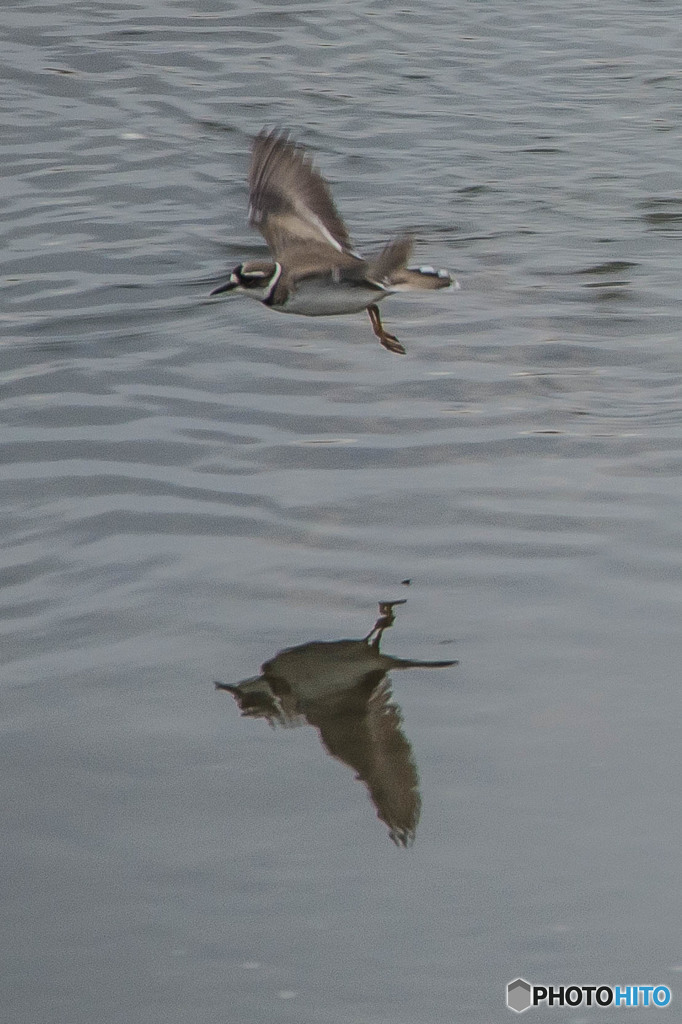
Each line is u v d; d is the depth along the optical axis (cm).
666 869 851
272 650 1095
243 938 804
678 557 1210
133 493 1342
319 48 2638
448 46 2667
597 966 783
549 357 1636
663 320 1725
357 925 812
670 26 2795
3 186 2073
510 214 2012
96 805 918
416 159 2186
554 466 1384
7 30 2658
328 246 1105
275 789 934
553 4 2922
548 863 858
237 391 1559
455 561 1217
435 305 1770
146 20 2739
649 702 1013
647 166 2173
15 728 997
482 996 762
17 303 1769
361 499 1326
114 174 2123
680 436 1442
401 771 944
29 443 1446
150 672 1067
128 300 1780
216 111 2348
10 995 766
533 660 1071
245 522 1289
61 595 1171
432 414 1501
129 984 772
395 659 1077
